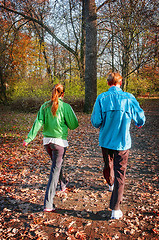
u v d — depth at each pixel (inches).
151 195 129.6
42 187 144.6
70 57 923.4
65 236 93.1
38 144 266.4
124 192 135.0
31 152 231.9
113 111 102.2
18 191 138.2
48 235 94.0
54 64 946.7
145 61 671.8
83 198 127.6
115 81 108.6
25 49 812.6
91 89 564.1
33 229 97.6
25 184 149.3
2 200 126.0
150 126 401.7
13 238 92.4
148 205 118.0
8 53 772.6
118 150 101.2
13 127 379.2
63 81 670.5
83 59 700.7
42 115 111.8
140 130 366.6
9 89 803.4
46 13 640.4
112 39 740.0
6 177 161.2
